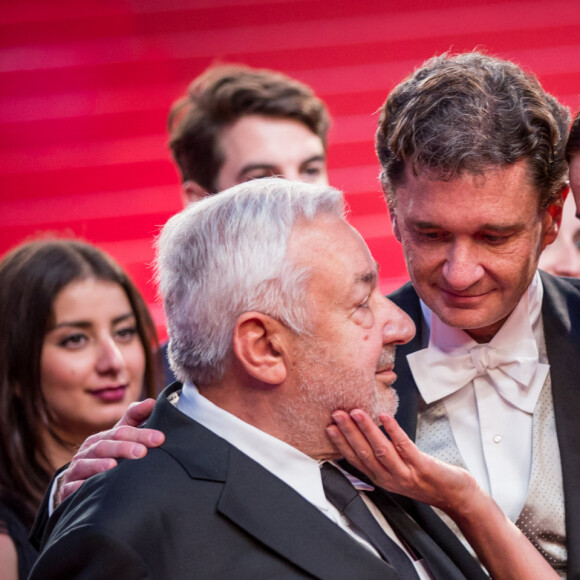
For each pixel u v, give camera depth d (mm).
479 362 6742
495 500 6605
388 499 6359
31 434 9352
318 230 5742
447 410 6941
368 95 15625
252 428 5781
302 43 15734
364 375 5746
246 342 5641
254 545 5438
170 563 5270
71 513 5445
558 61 15531
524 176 5863
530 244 6078
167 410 5934
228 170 11781
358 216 15352
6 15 15711
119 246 15320
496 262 6027
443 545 6379
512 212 5852
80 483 5766
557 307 6883
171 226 6102
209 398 5930
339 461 6422
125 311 9820
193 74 15750
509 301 6238
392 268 15078
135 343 9930
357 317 5773
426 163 5820
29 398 9352
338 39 15711
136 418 6301
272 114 11711
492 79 5926
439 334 6910
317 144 12008
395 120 6148
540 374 6738
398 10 15695
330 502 5965
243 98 11648
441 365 6840
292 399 5734
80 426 9602
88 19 15758
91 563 5109
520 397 6711
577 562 6238
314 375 5684
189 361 5859
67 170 15516
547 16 15594
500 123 5770
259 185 5930
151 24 15758
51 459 9422
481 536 6102
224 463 5598
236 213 5750
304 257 5645
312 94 12086
